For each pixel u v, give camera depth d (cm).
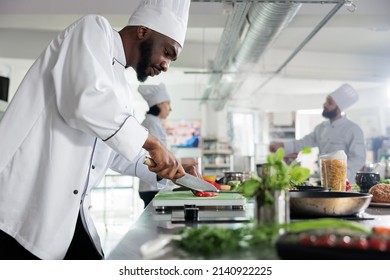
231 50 443
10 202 137
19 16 447
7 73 641
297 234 80
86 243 150
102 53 139
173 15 159
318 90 1041
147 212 152
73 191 139
